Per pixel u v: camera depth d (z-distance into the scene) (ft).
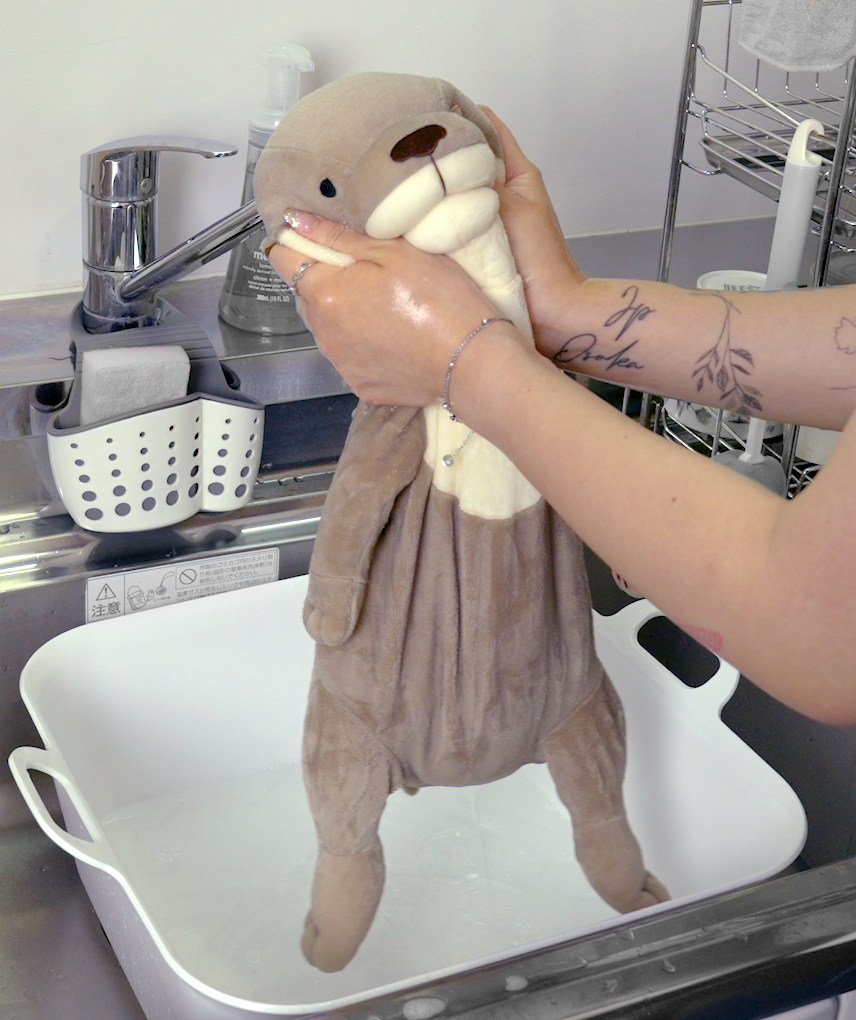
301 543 2.83
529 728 1.89
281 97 2.59
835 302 1.63
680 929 1.48
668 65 3.34
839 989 1.50
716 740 2.46
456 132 1.39
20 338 2.61
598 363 1.71
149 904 2.25
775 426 3.01
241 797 2.73
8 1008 2.01
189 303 2.90
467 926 2.14
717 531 1.15
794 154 2.50
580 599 1.87
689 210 3.66
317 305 1.44
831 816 2.41
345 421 2.99
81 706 2.56
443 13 2.97
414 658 1.79
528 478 1.30
